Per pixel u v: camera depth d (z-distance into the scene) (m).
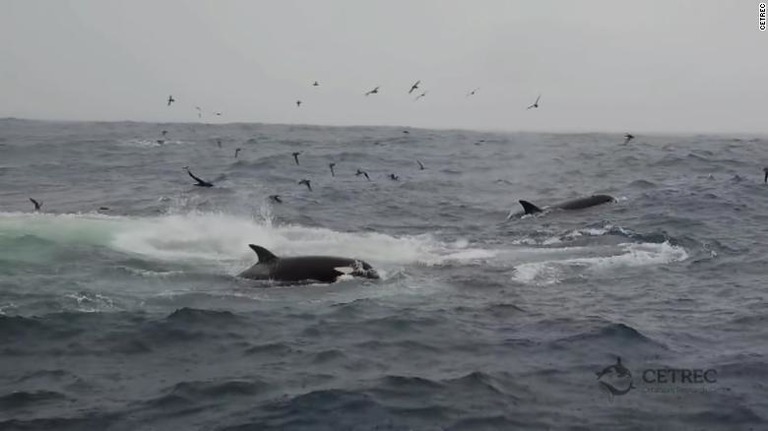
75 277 19.45
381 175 42.19
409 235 26.30
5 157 48.31
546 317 16.38
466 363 13.70
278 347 14.59
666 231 25.62
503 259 22.08
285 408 11.80
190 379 12.98
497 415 11.52
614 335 14.92
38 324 15.57
